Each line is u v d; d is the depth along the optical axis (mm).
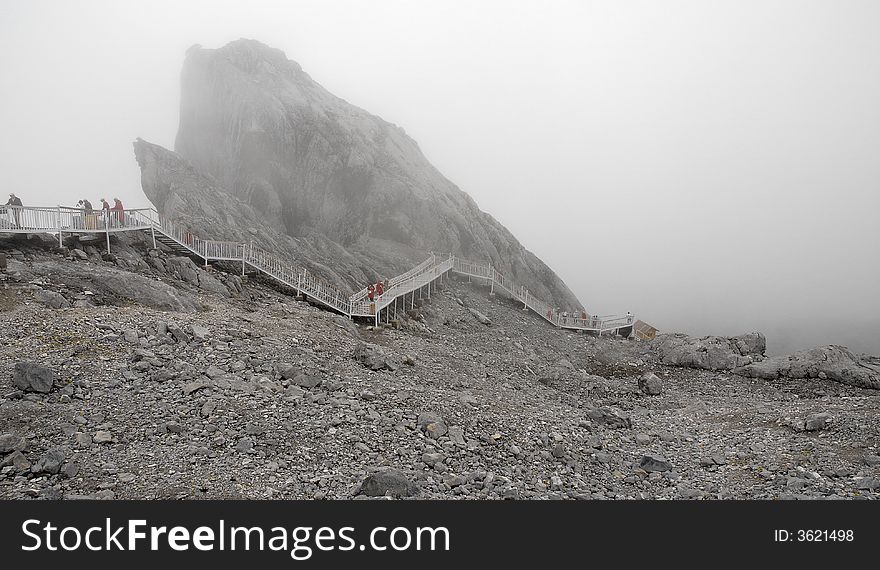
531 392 25734
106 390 14891
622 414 22062
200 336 19812
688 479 15594
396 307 39219
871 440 17578
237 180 62156
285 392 17031
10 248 24172
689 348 37188
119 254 28625
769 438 19031
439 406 18500
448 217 63812
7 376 14453
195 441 13414
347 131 65750
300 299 34344
